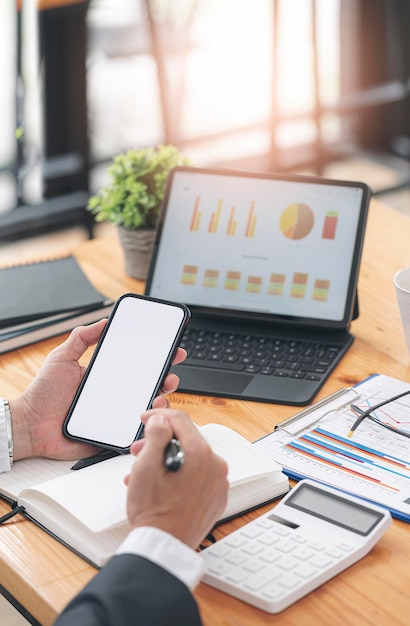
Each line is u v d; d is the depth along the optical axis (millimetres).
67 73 3475
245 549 940
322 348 1378
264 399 1261
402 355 1377
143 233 1562
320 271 1417
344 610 882
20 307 1454
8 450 1092
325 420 1202
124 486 1003
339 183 1437
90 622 783
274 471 1045
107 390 1135
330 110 4129
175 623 812
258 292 1434
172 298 1459
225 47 4109
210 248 1466
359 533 959
